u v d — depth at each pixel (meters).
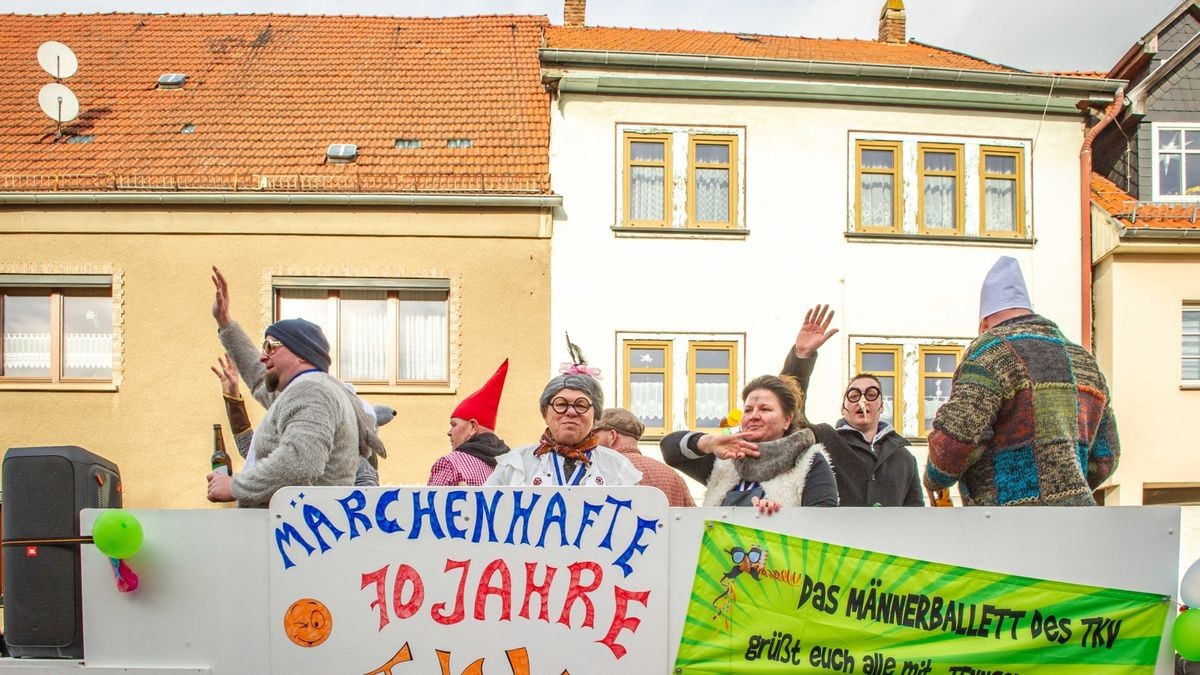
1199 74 14.06
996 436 3.25
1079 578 3.05
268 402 4.34
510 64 14.50
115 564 3.10
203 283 12.01
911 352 12.76
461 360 12.12
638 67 12.62
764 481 3.47
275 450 3.18
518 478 3.61
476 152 12.75
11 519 3.24
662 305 12.49
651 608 3.06
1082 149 13.16
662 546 3.07
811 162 12.83
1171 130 14.01
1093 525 3.06
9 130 13.12
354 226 12.15
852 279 12.76
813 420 12.58
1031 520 3.06
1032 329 3.30
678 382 12.45
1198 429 12.80
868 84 12.84
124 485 11.79
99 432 11.86
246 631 3.07
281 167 12.40
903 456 4.79
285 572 3.07
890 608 3.05
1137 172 13.96
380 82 14.14
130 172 12.22
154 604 3.09
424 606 3.06
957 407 3.21
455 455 4.52
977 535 3.07
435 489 3.08
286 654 3.06
